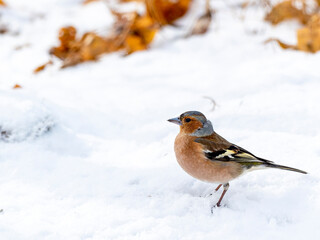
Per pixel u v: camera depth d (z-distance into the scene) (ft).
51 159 31.19
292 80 40.24
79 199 26.89
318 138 31.76
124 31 51.19
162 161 31.22
